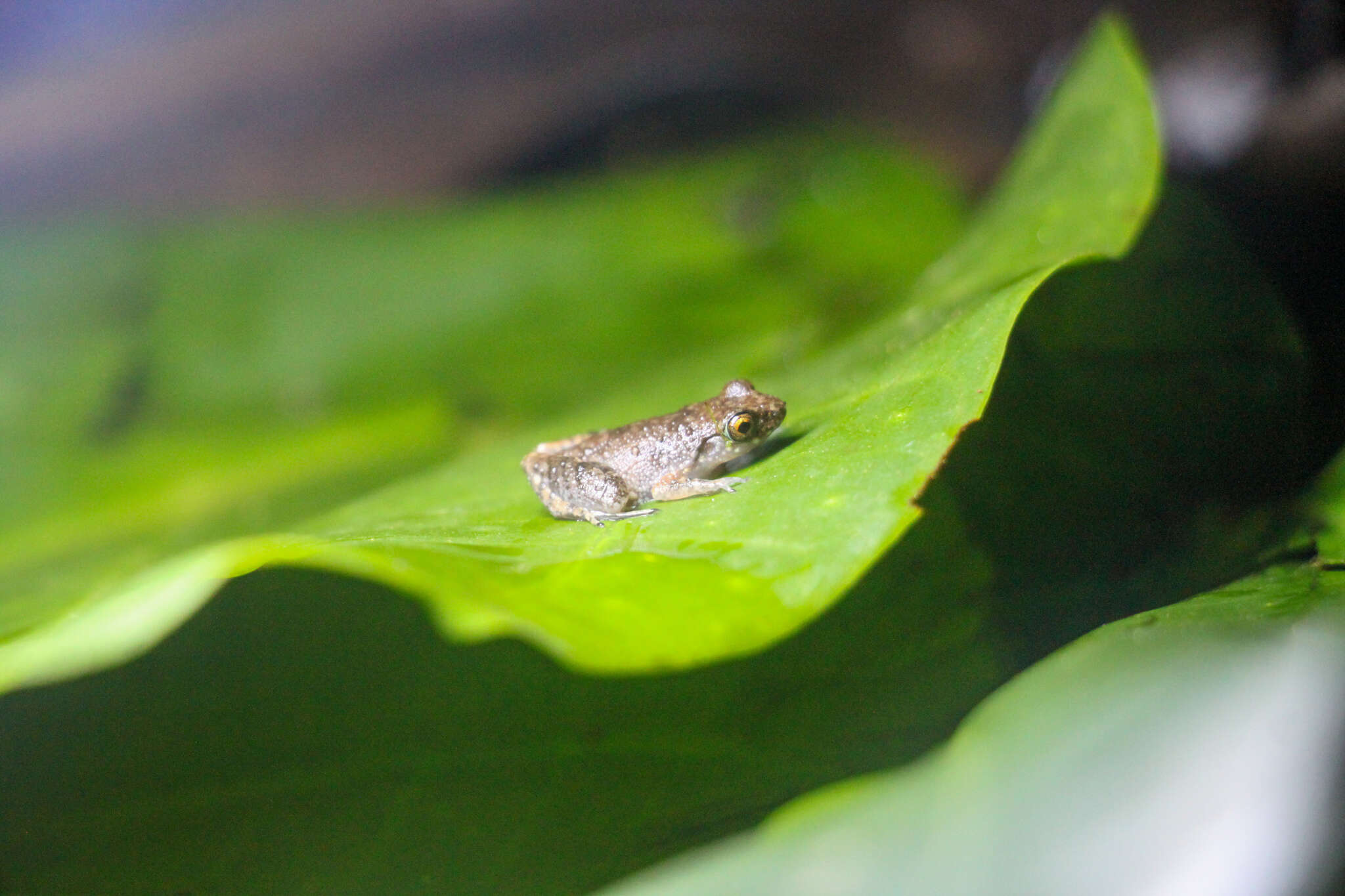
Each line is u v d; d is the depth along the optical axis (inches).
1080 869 10.6
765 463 11.8
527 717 11.1
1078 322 11.9
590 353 15.4
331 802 11.0
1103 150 12.5
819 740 11.1
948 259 13.5
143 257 16.4
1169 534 11.6
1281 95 13.5
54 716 11.1
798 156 19.0
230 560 10.7
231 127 31.3
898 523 11.1
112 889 11.0
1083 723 10.8
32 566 13.8
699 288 16.1
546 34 31.2
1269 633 11.0
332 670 11.1
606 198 17.8
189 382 15.2
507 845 11.0
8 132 33.0
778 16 26.0
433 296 16.0
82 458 14.6
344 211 17.9
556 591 10.9
